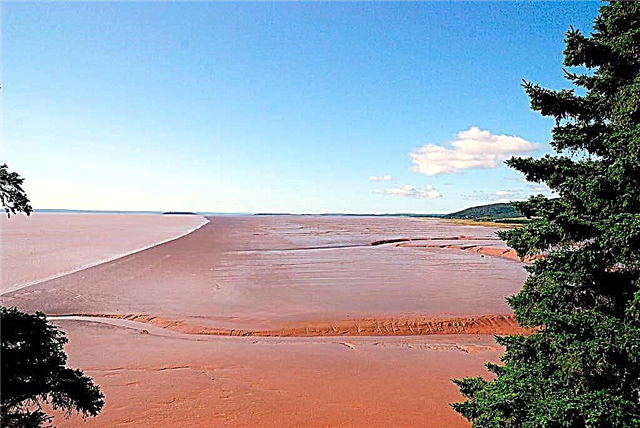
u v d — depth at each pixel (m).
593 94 5.39
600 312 4.74
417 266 30.59
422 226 108.62
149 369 11.17
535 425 4.17
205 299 19.08
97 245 45.72
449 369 11.47
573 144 5.52
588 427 3.91
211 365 11.50
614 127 5.23
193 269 27.61
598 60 5.22
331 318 16.08
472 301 19.05
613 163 4.80
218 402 9.29
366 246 46.69
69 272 26.31
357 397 9.66
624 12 4.93
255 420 8.55
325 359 12.09
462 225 117.12
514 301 5.54
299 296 19.73
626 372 4.38
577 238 4.72
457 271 28.39
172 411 8.85
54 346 4.79
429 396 9.74
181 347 13.02
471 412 5.41
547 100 5.47
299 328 15.02
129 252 38.41
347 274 26.33
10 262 31.19
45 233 67.44
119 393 9.66
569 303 4.95
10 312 4.60
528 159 5.79
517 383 5.06
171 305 18.00
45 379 4.48
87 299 19.05
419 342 13.85
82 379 4.89
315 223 125.31
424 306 18.00
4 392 4.20
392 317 16.20
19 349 4.43
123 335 14.20
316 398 9.57
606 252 4.67
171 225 103.31
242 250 40.09
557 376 4.93
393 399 9.57
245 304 18.17
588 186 4.63
